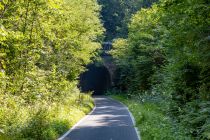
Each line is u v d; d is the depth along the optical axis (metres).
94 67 79.38
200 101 16.33
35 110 17.08
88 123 22.52
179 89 20.62
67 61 28.33
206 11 13.38
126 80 65.06
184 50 15.97
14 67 17.05
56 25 22.69
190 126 15.07
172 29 15.48
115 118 26.28
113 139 15.57
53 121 18.08
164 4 14.29
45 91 21.00
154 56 41.16
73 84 29.67
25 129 13.45
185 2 13.62
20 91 17.89
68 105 27.92
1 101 16.30
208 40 14.27
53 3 9.39
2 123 13.83
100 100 56.41
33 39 18.36
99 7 40.62
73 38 27.77
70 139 15.47
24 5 16.94
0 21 14.99
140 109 29.42
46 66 24.09
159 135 14.51
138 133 17.58
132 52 49.28
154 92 35.53
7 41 15.69
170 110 20.92
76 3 31.53
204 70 15.84
